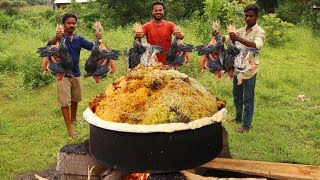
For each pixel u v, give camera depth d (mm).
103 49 5164
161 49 5109
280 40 12555
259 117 6574
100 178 3775
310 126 6262
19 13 23297
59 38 5191
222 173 3857
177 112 3234
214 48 5031
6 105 7449
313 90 8156
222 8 13070
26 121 6609
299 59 10859
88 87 8391
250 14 5410
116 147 3170
